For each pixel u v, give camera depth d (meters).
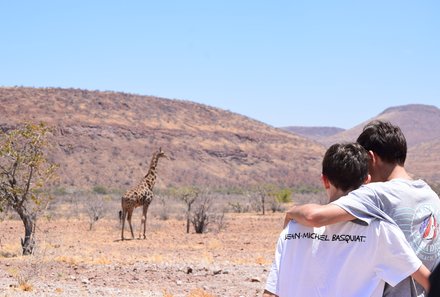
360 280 4.04
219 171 134.75
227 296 11.46
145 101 147.00
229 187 126.94
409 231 4.22
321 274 4.04
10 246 21.12
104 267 15.32
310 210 4.06
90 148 122.12
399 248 4.01
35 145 18.70
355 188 4.25
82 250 20.11
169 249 21.39
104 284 12.84
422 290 4.19
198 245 22.97
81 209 47.06
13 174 18.55
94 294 11.38
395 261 4.02
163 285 12.79
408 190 4.28
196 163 133.88
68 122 125.31
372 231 4.04
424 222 4.25
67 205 53.72
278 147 153.62
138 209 48.75
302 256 4.10
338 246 4.05
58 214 40.03
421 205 4.27
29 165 18.39
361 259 4.02
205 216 29.72
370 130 4.61
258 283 13.08
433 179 185.00
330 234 4.08
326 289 4.03
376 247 4.03
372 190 4.20
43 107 127.31
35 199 18.41
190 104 156.25
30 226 18.89
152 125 138.12
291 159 150.38
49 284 12.42
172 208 48.94
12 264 15.47
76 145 120.94
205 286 12.62
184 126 144.38
